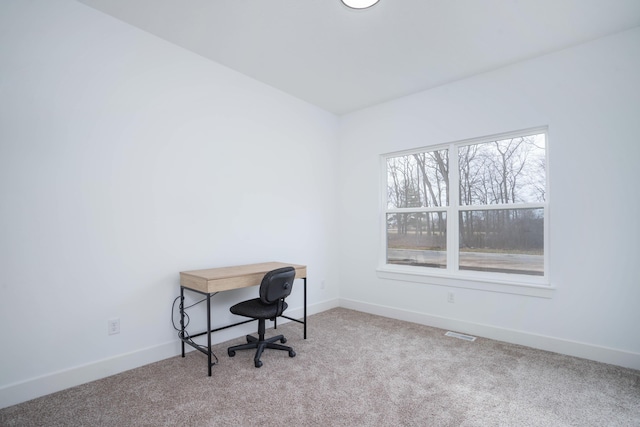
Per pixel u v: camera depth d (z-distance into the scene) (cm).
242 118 321
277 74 321
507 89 302
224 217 305
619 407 193
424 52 277
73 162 217
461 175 340
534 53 279
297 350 279
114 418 180
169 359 259
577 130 267
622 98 249
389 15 227
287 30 247
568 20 233
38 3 204
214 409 189
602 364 250
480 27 241
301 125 385
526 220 299
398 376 232
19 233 196
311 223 396
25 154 199
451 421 179
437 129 347
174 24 242
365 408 191
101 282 228
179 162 273
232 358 262
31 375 199
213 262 295
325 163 417
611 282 252
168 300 264
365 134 409
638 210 243
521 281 297
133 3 219
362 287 408
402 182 386
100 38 229
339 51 277
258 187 336
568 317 269
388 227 397
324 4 216
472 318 320
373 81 335
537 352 274
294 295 375
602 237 256
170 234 266
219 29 247
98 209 228
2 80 192
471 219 332
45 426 172
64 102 214
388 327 341
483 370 241
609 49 254
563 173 273
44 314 204
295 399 201
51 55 209
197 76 286
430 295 348
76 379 215
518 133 302
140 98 250
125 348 239
